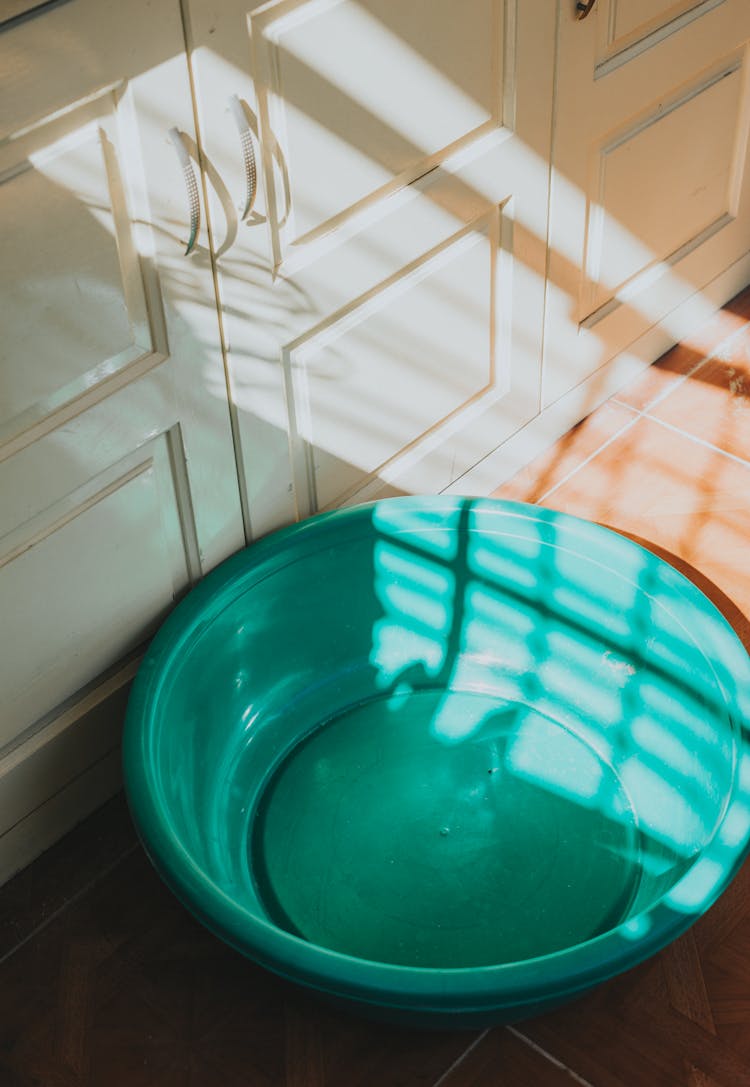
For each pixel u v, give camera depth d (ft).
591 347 8.07
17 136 4.55
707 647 5.93
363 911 5.89
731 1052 5.39
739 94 8.02
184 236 5.32
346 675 6.87
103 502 5.63
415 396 7.02
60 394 5.21
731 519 7.68
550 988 4.62
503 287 7.14
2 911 6.01
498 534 6.61
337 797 6.38
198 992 5.68
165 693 5.85
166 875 5.05
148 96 4.87
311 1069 5.41
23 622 5.57
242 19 5.04
